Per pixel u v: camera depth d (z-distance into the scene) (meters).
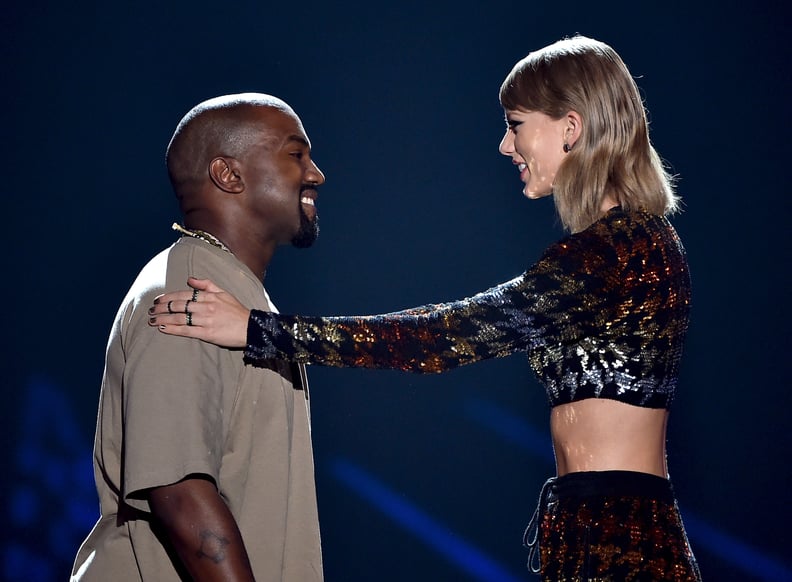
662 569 5.67
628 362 5.90
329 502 18.09
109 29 18.89
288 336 5.70
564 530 5.83
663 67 18.42
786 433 17.64
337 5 19.11
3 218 18.70
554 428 6.14
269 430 5.97
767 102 18.17
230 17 18.98
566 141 6.35
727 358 17.94
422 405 18.36
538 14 18.84
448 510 17.98
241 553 5.33
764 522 17.44
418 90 19.09
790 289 17.92
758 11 18.23
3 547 17.55
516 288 5.81
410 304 18.80
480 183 18.94
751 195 18.12
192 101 18.86
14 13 18.86
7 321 18.53
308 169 6.57
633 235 5.99
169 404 5.38
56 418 18.31
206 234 6.28
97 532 5.93
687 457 17.78
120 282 18.64
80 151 18.83
